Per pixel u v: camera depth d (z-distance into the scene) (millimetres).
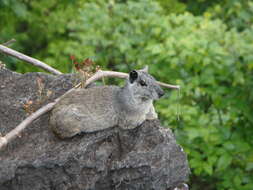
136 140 8062
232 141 11961
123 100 8094
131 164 7641
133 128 8266
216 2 18516
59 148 7656
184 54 12367
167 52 12398
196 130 11875
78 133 7906
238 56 13070
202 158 11930
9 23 16766
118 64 14336
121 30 14312
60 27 17203
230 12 16359
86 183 7617
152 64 13062
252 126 12797
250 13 16328
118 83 12703
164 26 13836
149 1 14766
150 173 7648
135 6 14594
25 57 10156
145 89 8172
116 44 13969
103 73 9125
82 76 8812
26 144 7809
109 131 8086
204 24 13711
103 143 7926
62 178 7523
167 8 17016
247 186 12242
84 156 7617
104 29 14461
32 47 18016
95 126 8000
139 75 8273
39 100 8617
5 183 7395
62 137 7883
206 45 12641
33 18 17297
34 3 17469
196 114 12211
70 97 8180
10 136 7562
